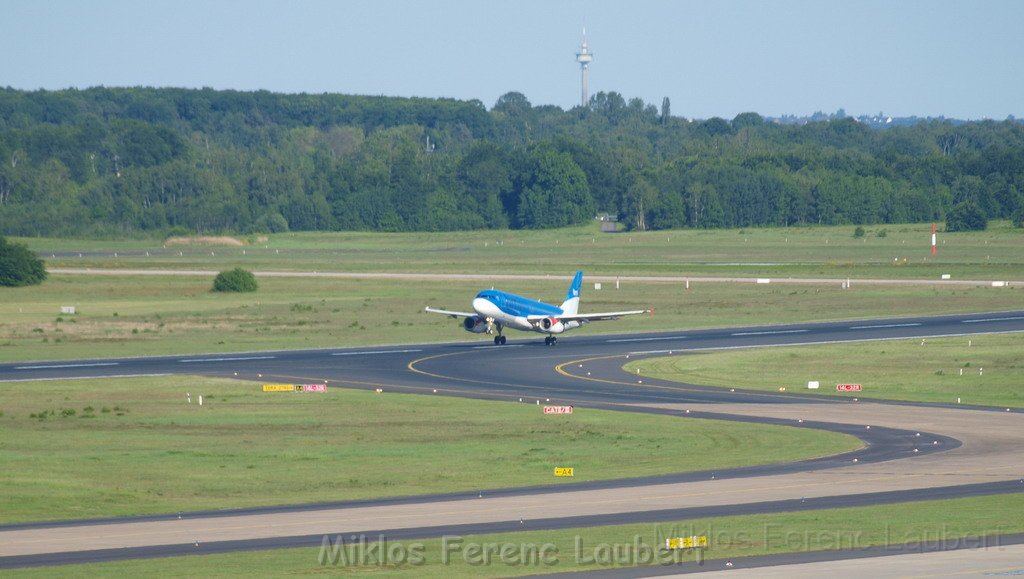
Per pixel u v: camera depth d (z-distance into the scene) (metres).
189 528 167.38
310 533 163.00
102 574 141.25
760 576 140.00
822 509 174.38
